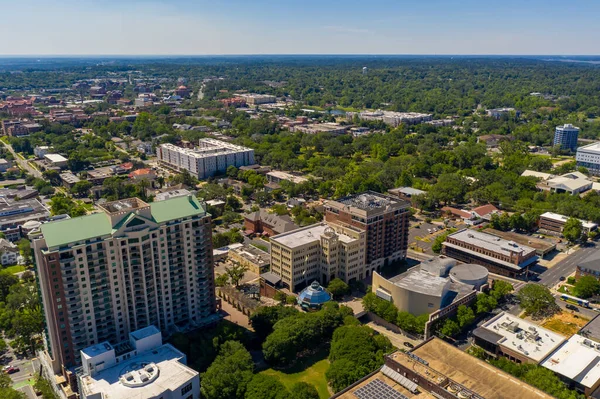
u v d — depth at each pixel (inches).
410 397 7578.7
